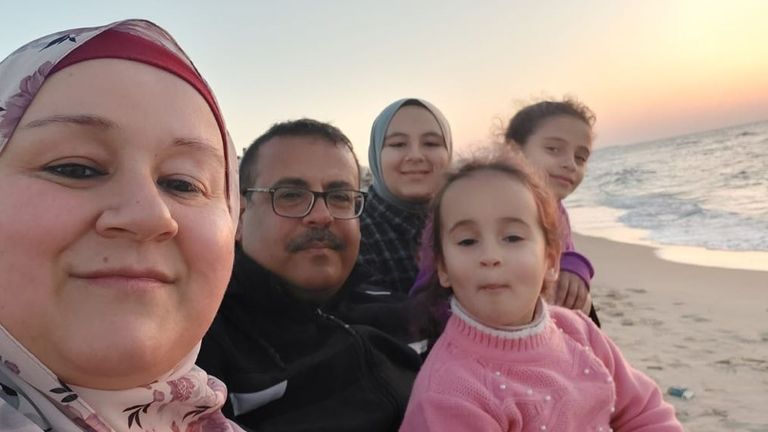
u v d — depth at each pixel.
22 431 0.27
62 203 0.28
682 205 5.51
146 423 0.34
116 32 0.31
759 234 3.60
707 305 2.22
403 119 1.18
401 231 1.13
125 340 0.28
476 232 0.61
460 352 0.59
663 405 0.67
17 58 0.31
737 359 1.61
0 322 0.28
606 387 0.60
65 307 0.28
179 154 0.32
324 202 0.69
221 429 0.40
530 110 1.08
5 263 0.27
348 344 0.66
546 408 0.55
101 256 0.28
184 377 0.35
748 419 1.26
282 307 0.65
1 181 0.28
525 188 0.63
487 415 0.53
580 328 0.68
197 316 0.32
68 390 0.30
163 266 0.30
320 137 0.71
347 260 0.71
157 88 0.32
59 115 0.29
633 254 3.57
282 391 0.59
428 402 0.54
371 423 0.61
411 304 0.78
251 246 0.68
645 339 1.86
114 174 0.30
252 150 0.72
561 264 0.92
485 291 0.59
